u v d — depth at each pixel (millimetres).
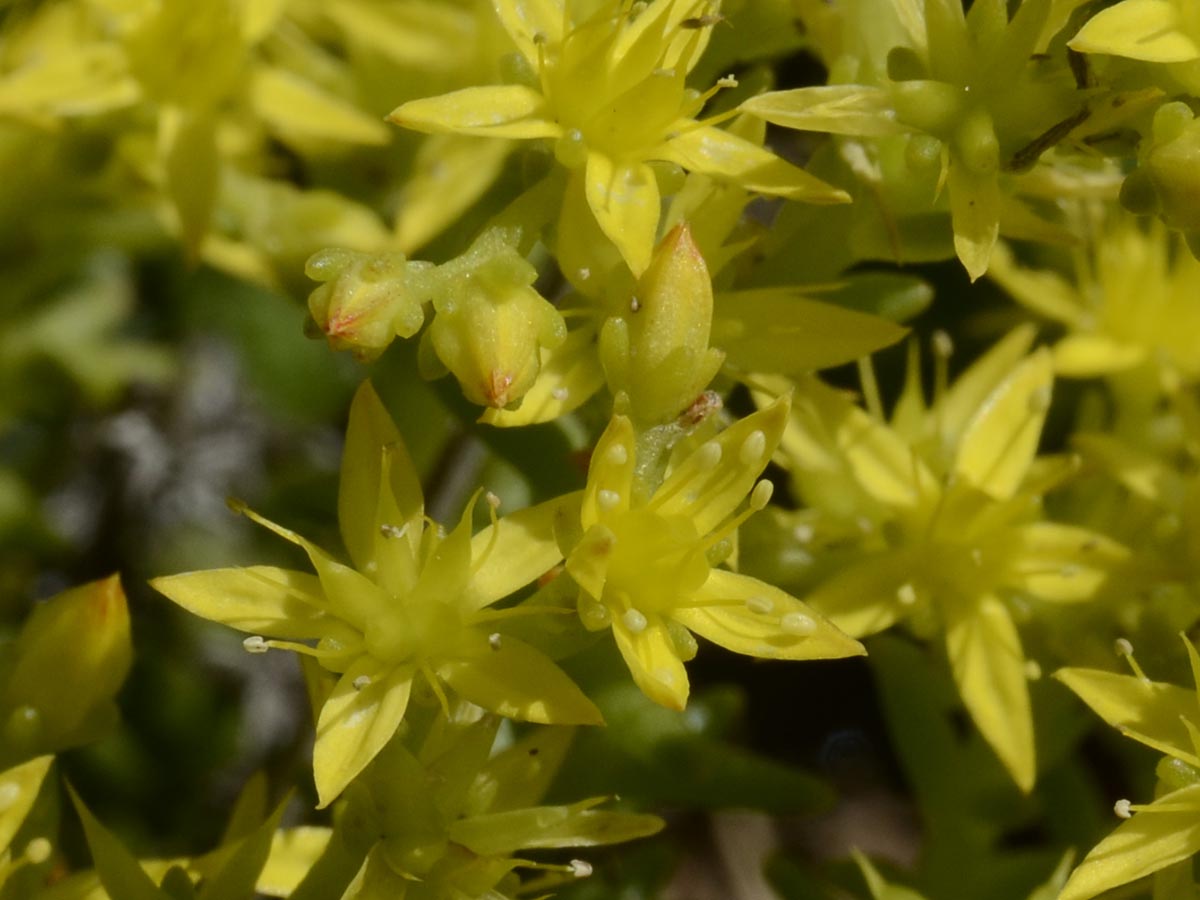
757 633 95
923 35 99
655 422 97
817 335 102
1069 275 130
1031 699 111
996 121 98
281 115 121
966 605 107
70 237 129
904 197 103
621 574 95
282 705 141
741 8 107
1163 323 119
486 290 95
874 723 145
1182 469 120
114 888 99
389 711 94
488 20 124
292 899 97
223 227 121
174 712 136
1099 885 95
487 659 95
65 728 102
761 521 109
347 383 145
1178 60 95
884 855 144
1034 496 108
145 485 147
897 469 109
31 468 145
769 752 145
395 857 96
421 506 97
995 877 117
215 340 151
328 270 94
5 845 98
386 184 128
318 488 117
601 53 98
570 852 119
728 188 103
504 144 117
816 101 98
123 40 119
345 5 126
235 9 118
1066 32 98
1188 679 107
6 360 140
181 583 95
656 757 112
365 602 95
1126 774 128
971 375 116
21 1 125
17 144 123
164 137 118
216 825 134
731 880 145
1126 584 108
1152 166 94
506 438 109
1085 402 125
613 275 99
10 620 136
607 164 98
